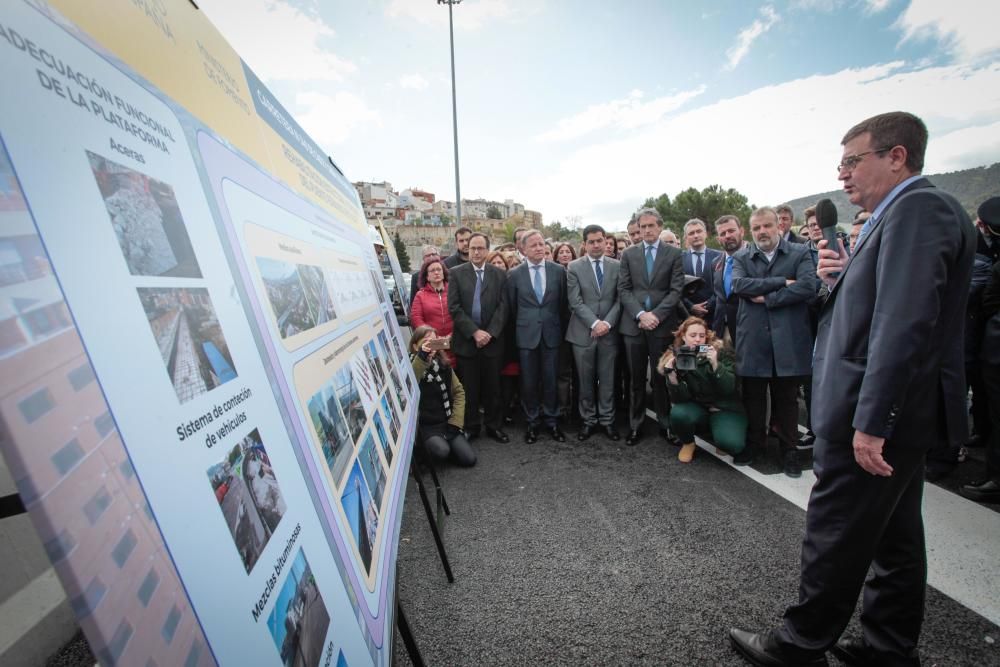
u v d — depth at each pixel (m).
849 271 1.41
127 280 0.43
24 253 0.32
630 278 3.65
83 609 0.30
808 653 1.48
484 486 3.04
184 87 0.67
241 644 0.46
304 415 0.77
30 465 0.29
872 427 1.23
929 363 1.26
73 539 0.30
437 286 4.09
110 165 0.44
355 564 0.82
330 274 1.20
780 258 2.95
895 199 1.32
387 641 0.87
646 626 1.80
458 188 16.91
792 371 2.85
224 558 0.47
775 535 2.34
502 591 2.02
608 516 2.58
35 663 1.73
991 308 2.54
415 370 3.35
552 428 3.87
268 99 1.13
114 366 0.38
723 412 3.19
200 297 0.54
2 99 0.34
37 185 0.35
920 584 1.44
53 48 0.40
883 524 1.33
